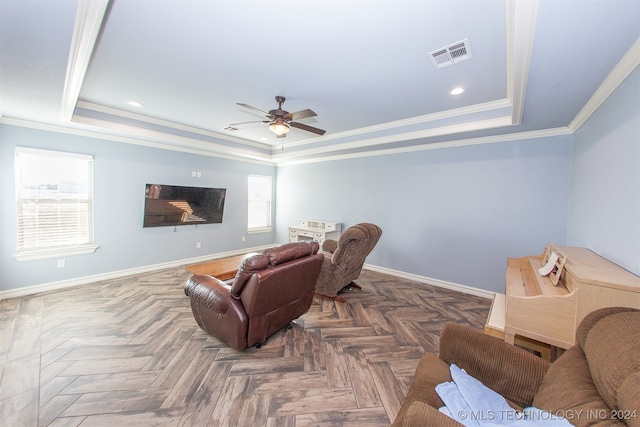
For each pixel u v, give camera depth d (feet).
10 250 10.53
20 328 8.34
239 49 6.60
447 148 12.82
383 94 9.15
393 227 14.85
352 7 5.06
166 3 5.04
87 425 4.97
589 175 7.80
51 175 11.44
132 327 8.51
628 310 3.20
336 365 6.84
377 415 5.31
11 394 5.65
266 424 5.07
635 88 5.19
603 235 6.56
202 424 5.05
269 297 7.02
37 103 8.62
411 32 5.79
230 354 7.22
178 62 7.28
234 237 18.93
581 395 2.70
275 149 18.83
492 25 5.49
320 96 9.41
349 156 16.79
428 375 4.20
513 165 11.12
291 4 5.02
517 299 5.41
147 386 5.98
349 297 11.59
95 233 12.69
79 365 6.63
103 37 6.16
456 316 9.85
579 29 4.40
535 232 10.73
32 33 4.93
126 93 9.55
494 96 9.20
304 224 19.07
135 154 13.79
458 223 12.62
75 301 10.42
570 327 4.87
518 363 4.01
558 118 8.86
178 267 15.55
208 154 16.94
